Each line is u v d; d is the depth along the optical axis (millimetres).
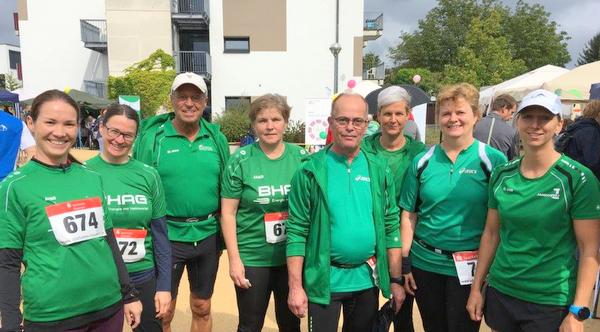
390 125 3213
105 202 2365
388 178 2781
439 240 2783
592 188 2178
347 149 2617
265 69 24047
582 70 9484
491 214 2559
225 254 6020
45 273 2084
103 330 2312
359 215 2605
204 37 25109
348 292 2625
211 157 3250
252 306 3059
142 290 2838
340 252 2584
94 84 24297
